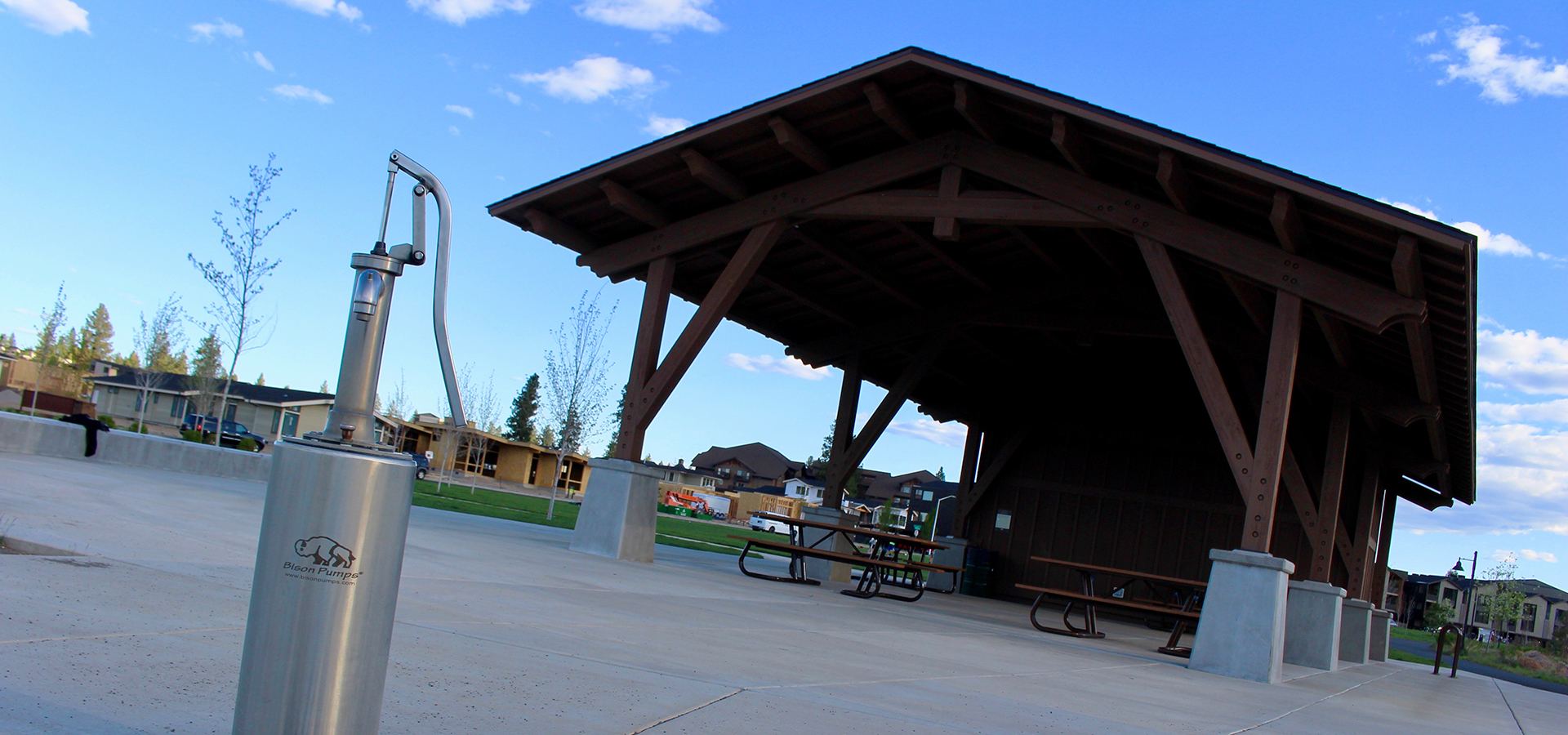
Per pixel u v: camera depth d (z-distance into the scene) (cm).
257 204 1805
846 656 508
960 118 986
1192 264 1048
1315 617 1132
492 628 409
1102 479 1822
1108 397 1841
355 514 182
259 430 5078
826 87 934
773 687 367
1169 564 1750
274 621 178
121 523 589
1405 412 1140
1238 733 438
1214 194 851
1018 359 1772
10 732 192
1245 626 770
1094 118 831
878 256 1297
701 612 616
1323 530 1162
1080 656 755
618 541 1009
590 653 386
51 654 258
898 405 1422
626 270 1158
